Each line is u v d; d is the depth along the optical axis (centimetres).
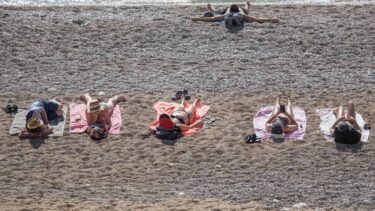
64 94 6725
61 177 5534
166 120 6056
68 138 6078
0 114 6412
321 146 5903
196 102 6450
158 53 7519
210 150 5881
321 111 6388
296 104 6519
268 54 7469
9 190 5297
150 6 8744
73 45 7694
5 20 8212
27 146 5966
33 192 5269
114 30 8000
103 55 7500
